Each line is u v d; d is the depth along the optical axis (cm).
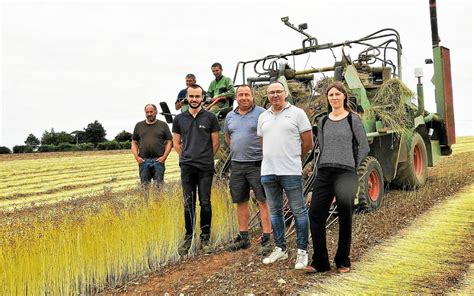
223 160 727
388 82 737
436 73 899
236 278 411
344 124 409
